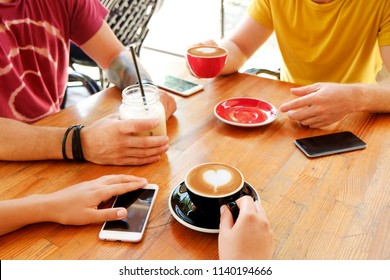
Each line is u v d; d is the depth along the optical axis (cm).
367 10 143
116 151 93
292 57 168
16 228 73
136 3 242
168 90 134
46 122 113
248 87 137
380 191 83
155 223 76
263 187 85
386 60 142
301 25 157
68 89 208
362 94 112
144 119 94
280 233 72
